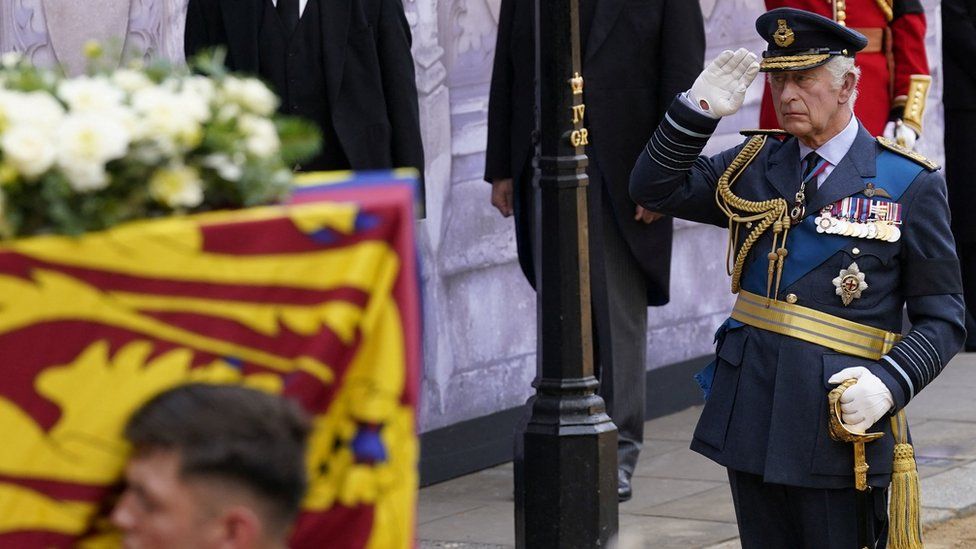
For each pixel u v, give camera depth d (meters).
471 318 26.59
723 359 16.09
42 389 8.22
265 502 7.68
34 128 8.25
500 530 22.64
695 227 31.23
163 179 8.63
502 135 24.14
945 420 29.06
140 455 7.73
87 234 8.30
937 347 15.41
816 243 15.61
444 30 25.94
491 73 26.62
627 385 23.75
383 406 8.90
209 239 8.44
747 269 16.09
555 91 18.23
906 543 15.58
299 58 21.70
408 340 8.98
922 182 15.57
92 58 9.72
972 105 35.56
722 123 31.53
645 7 23.23
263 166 9.12
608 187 23.20
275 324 8.60
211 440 7.60
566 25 18.17
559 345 18.41
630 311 23.77
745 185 16.16
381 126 21.86
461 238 26.38
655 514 23.11
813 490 15.53
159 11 22.83
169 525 7.62
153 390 8.35
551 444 18.30
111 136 8.30
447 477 26.09
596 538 18.39
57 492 8.30
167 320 8.38
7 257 8.11
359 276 8.73
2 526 8.27
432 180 25.83
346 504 8.91
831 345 15.48
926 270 15.47
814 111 15.54
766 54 15.92
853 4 26.08
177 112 8.67
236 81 9.47
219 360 8.47
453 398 26.28
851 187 15.59
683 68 23.11
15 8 21.08
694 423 29.78
